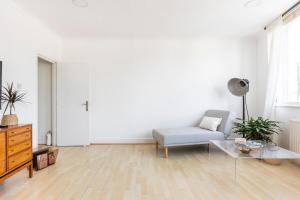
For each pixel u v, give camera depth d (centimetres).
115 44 444
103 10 305
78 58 442
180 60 446
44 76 440
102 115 443
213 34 421
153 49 445
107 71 443
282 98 344
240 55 448
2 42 257
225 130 371
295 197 204
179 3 286
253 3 289
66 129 427
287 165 300
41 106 440
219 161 324
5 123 234
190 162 319
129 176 261
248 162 316
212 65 449
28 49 314
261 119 343
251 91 446
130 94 445
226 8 303
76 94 428
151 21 349
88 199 202
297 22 323
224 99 448
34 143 324
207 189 223
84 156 352
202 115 448
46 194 213
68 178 255
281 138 340
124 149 400
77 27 373
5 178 209
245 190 220
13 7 277
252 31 407
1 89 246
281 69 341
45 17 328
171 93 447
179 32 406
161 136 351
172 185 234
